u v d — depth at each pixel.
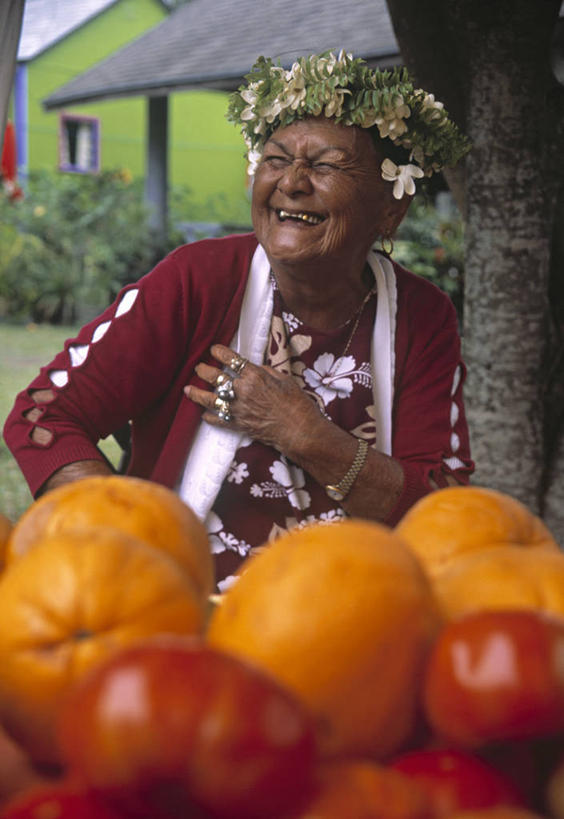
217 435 1.82
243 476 1.84
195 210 18.20
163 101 12.02
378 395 1.92
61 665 0.60
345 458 1.77
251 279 1.87
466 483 1.94
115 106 19.28
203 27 12.01
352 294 1.91
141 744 0.49
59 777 0.63
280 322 1.88
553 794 0.58
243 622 0.63
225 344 1.86
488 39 2.80
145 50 12.02
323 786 0.53
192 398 1.83
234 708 0.50
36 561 0.64
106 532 0.67
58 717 0.60
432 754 0.59
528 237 2.96
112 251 12.55
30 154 18.50
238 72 8.95
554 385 3.14
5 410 7.39
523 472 3.08
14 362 9.51
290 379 1.81
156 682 0.50
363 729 0.61
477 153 2.94
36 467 1.74
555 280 3.16
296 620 0.61
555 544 0.87
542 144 2.92
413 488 1.82
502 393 3.06
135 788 0.50
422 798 0.54
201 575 0.80
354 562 0.63
